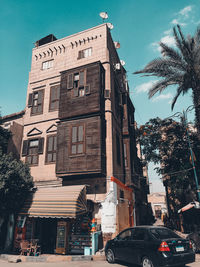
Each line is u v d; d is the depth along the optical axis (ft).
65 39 64.80
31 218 42.19
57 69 62.28
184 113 55.72
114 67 62.75
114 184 46.65
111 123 51.37
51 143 54.75
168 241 23.97
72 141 48.14
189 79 49.83
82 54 61.00
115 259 30.89
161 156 67.26
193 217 70.85
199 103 49.57
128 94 74.13
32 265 30.37
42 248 41.24
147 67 54.85
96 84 50.67
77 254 38.40
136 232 28.37
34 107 61.11
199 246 38.04
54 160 52.95
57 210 37.83
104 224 43.21
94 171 43.93
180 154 61.41
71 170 45.83
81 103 50.52
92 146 45.85
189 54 50.06
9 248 41.70
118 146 57.67
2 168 38.55
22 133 59.67
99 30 61.00
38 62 66.28
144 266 25.11
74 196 38.65
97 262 32.35
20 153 57.77
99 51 58.80
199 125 50.78
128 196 59.98
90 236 38.11
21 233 40.68
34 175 53.88
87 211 42.06
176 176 60.39
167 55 53.62
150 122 70.54
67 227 39.11
